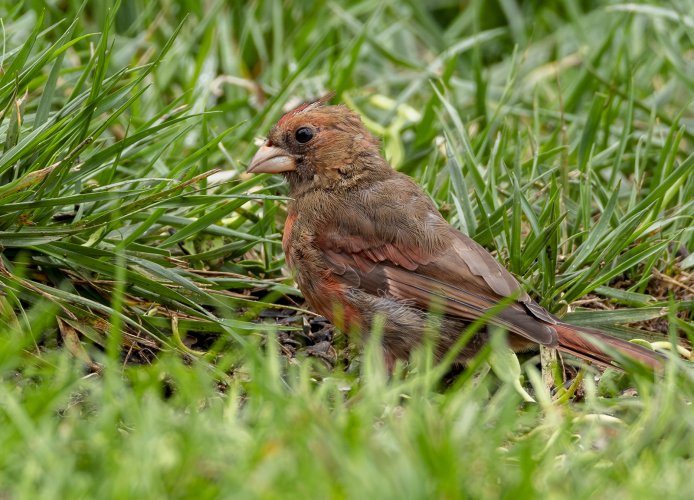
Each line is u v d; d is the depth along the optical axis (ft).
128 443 21.22
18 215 28.99
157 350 30.09
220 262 34.37
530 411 26.37
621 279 35.45
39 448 20.08
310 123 32.78
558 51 50.52
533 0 55.21
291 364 30.07
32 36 30.89
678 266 35.40
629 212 34.22
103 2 47.21
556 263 33.63
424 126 42.45
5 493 19.62
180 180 35.65
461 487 19.54
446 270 30.55
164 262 31.94
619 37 51.08
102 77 30.30
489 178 36.22
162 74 44.06
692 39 45.91
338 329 32.99
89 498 19.42
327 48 48.93
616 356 26.53
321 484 19.26
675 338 27.40
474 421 23.70
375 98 45.68
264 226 34.83
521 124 46.70
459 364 31.71
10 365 24.50
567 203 37.04
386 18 53.88
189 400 24.29
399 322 30.76
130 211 29.60
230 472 19.69
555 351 30.27
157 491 19.36
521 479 20.02
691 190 37.22
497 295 29.86
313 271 31.89
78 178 30.53
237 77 46.47
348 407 25.52
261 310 33.78
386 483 19.06
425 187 37.19
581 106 46.47
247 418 23.50
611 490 20.62
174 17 48.49
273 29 49.34
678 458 22.63
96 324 29.37
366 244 31.37
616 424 25.26
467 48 52.29
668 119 42.32
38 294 28.89
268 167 33.22
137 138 30.89
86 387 25.25
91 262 29.55
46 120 31.14
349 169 32.60
